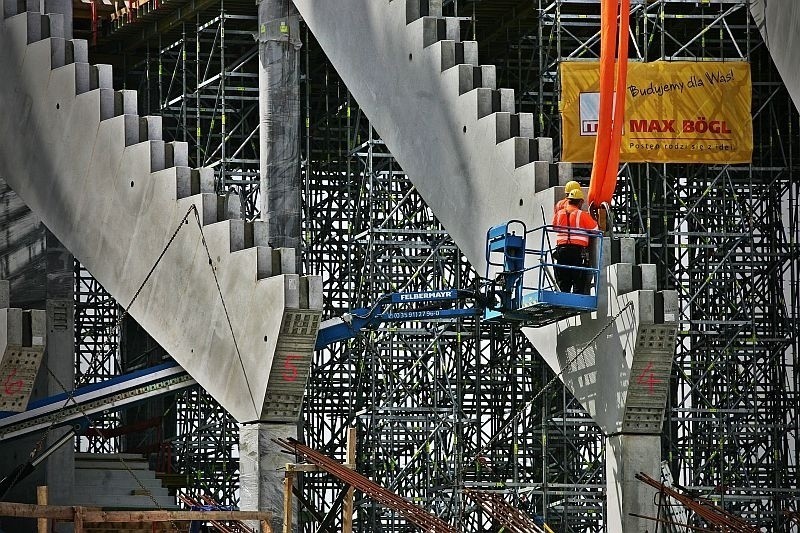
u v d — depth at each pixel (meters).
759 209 131.38
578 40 109.25
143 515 72.50
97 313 140.38
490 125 90.44
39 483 101.06
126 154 94.88
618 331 83.44
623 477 83.56
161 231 92.75
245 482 86.88
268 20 105.31
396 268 128.00
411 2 97.06
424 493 120.88
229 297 88.25
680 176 125.88
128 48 125.25
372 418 112.56
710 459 113.50
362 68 101.06
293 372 85.81
